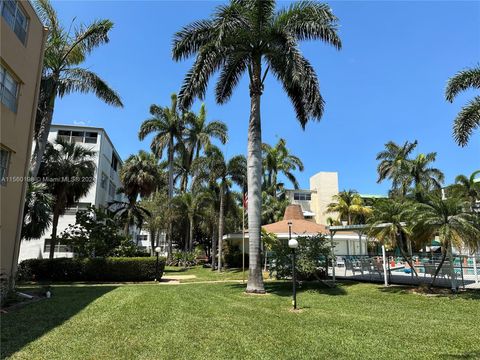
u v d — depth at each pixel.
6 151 11.90
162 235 55.31
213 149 26.84
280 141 44.66
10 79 11.95
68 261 19.27
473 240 11.12
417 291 12.84
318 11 13.68
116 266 19.42
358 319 8.59
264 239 21.09
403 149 36.34
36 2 17.34
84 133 31.30
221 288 15.11
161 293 13.23
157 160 35.28
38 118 18.66
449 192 28.70
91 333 6.99
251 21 13.57
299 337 6.87
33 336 6.70
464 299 11.09
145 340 6.55
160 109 34.22
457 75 13.97
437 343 6.49
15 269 12.42
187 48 14.65
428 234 11.98
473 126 14.17
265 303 10.99
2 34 10.98
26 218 17.28
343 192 42.66
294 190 52.78
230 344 6.36
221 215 26.72
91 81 19.22
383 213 13.66
